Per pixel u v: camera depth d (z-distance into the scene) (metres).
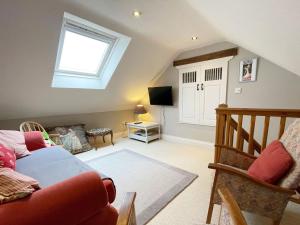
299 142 1.23
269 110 1.66
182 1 1.83
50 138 2.88
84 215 0.85
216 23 2.11
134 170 2.57
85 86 3.27
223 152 1.68
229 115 1.88
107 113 4.37
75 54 2.96
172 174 2.42
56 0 1.79
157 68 3.88
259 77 2.79
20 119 3.09
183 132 3.96
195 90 3.59
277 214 1.16
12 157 1.54
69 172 1.46
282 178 1.20
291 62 1.88
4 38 1.84
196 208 1.71
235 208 0.60
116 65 3.14
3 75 2.20
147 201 1.82
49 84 2.73
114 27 2.46
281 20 1.05
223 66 3.13
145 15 2.17
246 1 1.07
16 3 1.63
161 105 4.26
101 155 3.26
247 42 2.24
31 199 0.73
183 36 2.85
